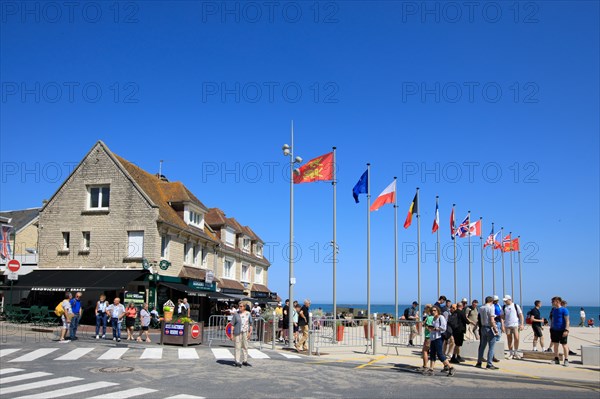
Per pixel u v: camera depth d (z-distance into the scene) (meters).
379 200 25.41
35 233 37.22
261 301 50.66
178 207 35.41
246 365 15.07
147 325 22.14
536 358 17.30
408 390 11.54
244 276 48.53
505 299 17.69
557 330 15.95
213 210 44.81
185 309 27.56
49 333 25.09
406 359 17.23
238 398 10.42
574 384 12.62
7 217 41.34
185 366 14.79
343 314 39.53
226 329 21.23
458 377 13.48
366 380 12.82
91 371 13.67
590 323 51.50
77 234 32.19
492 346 15.05
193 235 35.31
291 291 21.14
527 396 10.98
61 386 11.45
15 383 11.83
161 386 11.60
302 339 19.50
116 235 31.45
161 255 31.91
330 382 12.44
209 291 36.69
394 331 24.12
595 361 15.75
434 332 13.84
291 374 13.58
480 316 15.36
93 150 32.84
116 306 21.62
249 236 49.47
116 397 10.27
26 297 34.31
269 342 22.25
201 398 10.34
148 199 31.25
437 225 33.47
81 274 30.84
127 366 14.62
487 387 12.02
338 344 21.03
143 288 31.09
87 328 28.36
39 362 15.28
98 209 32.03
